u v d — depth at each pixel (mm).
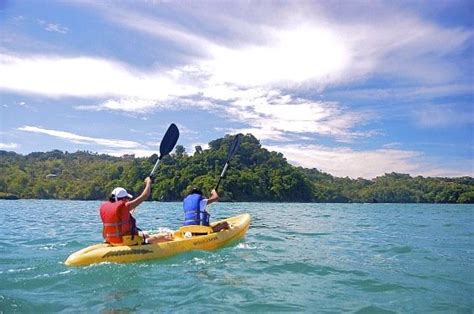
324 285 6238
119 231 7473
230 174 63250
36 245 9789
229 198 61469
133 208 7770
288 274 6910
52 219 19531
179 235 8773
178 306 5090
